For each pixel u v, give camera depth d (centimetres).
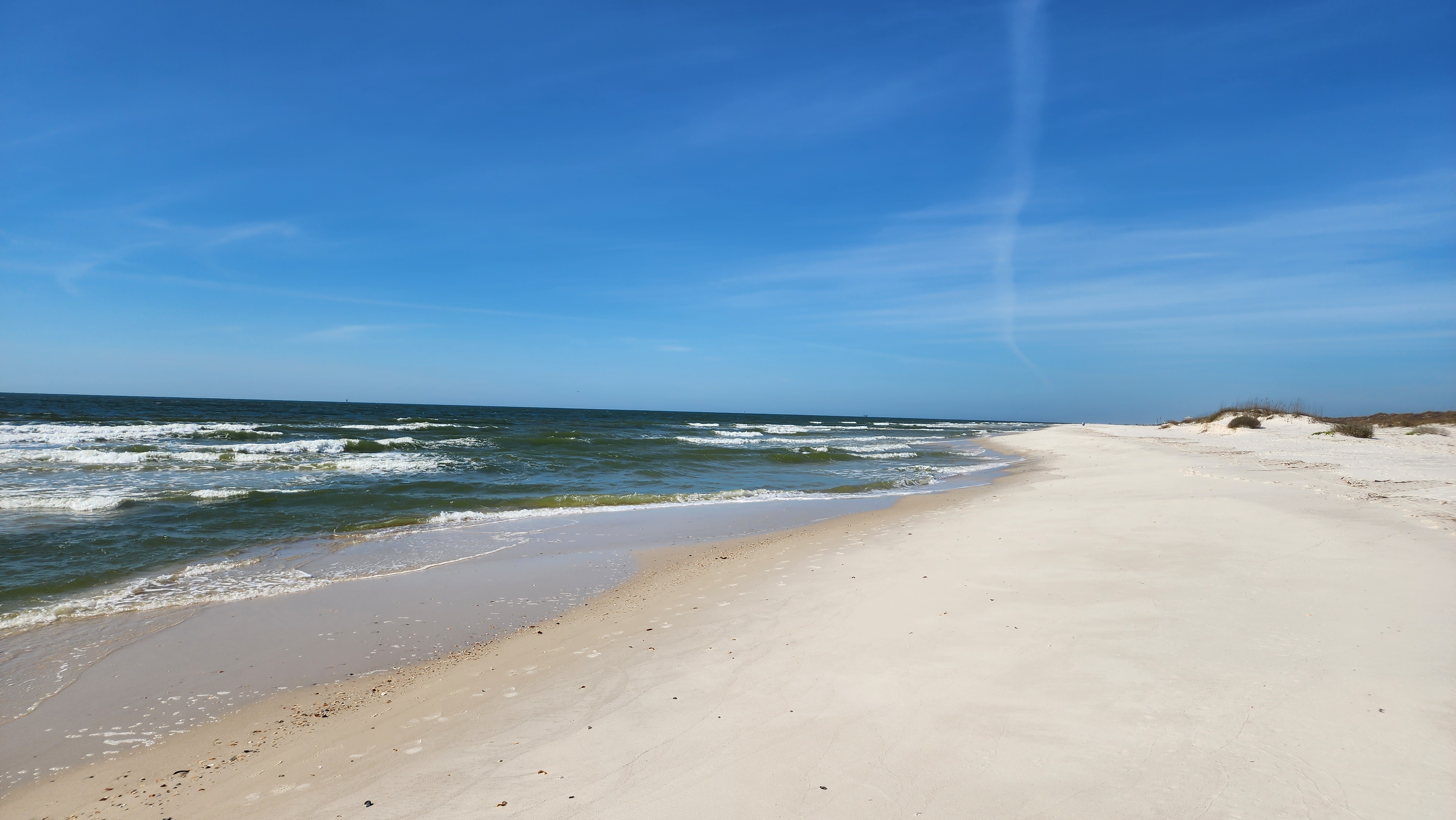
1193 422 4578
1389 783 294
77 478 1623
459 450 2647
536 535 1155
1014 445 3891
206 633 679
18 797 396
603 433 4384
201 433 2883
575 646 605
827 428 7069
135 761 439
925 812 301
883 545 944
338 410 8881
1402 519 837
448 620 722
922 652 493
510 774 370
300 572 903
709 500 1561
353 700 524
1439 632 459
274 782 395
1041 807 298
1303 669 414
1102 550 762
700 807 320
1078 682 419
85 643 649
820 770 344
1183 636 480
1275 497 1041
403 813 339
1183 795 297
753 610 662
